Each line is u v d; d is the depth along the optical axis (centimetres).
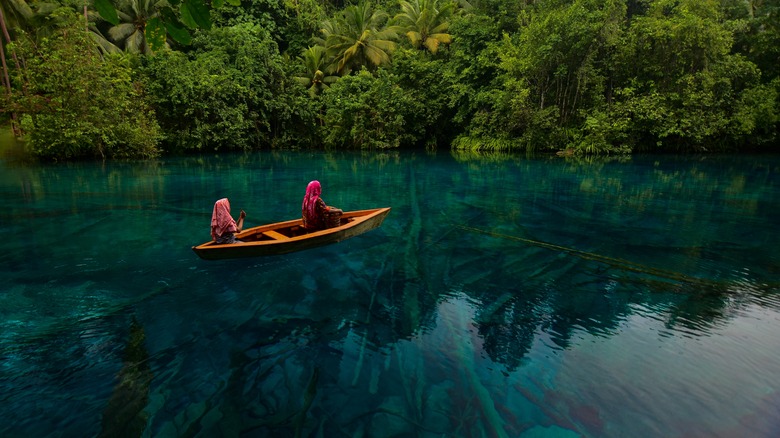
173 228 808
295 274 580
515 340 412
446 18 3180
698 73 2208
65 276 566
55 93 1731
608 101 2427
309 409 313
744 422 302
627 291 527
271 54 2847
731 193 1206
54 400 323
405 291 528
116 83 1878
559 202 1077
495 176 1561
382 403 321
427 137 3086
